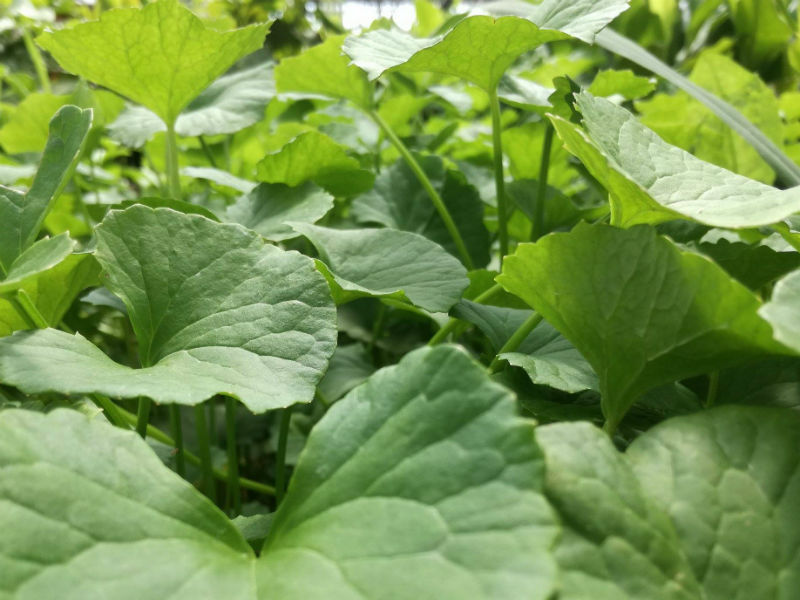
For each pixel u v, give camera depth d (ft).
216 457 0.53
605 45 0.54
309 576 0.19
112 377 0.26
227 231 0.33
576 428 0.22
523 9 0.59
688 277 0.24
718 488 0.22
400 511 0.19
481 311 0.39
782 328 0.19
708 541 0.21
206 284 0.31
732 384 0.34
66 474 0.20
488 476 0.18
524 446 0.18
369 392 0.22
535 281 0.28
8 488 0.19
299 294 0.30
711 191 0.30
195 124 0.56
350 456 0.21
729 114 0.48
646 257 0.25
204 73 0.49
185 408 0.60
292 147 0.49
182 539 0.20
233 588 0.19
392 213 0.61
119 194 0.86
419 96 0.82
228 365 0.28
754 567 0.21
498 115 0.46
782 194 0.27
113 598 0.18
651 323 0.26
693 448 0.23
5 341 0.27
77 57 0.48
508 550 0.17
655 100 0.68
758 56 0.99
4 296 0.30
